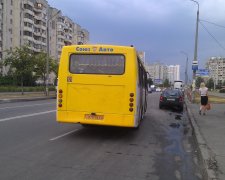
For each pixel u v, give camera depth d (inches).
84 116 490.9
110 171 309.4
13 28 3890.3
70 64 497.7
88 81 490.0
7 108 950.4
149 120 776.9
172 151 421.1
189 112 932.0
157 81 5526.6
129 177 292.7
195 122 685.9
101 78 486.9
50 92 2501.2
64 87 497.0
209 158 350.0
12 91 2456.9
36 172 295.3
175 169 327.9
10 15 3843.5
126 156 378.3
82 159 352.5
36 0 4436.5
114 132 555.2
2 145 408.5
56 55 4953.3
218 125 640.4
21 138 461.1
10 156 351.9
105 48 489.4
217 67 5959.6
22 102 1314.0
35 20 4397.1
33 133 507.5
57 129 557.6
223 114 882.1
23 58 1914.4
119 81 483.8
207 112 938.7
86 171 305.4
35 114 785.6
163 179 291.1
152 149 428.8
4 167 308.3
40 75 2282.2
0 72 3262.8
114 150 410.3
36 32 4399.6
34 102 1323.8
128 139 497.0
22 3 4020.7
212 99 1721.2
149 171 316.5
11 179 272.7
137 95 497.4
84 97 491.2
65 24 5211.6
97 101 487.8
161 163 351.6
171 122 756.0
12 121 639.1
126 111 481.7
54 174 291.1
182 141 501.4
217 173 292.0
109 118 484.4
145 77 778.8
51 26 4810.5
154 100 1777.8
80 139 474.3
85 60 494.6
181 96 1141.1
